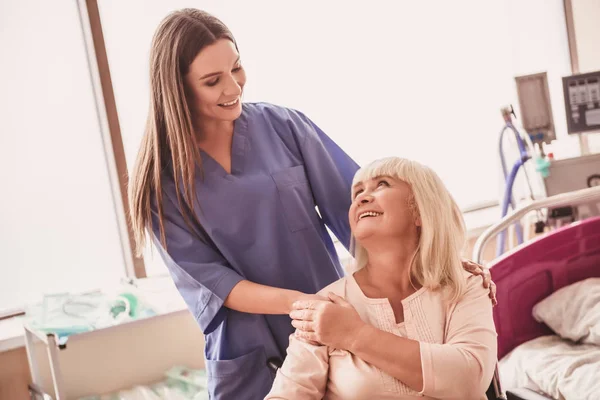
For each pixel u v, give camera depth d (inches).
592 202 107.3
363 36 123.6
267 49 116.7
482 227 124.7
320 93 121.1
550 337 81.7
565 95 120.9
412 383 47.4
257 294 57.1
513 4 136.6
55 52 105.7
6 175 103.6
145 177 59.3
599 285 80.6
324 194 64.4
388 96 126.5
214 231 59.9
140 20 109.7
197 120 59.9
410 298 52.2
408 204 52.2
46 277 106.7
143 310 94.6
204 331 60.8
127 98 110.0
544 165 112.9
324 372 50.3
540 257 82.4
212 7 113.0
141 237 61.0
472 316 51.3
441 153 132.2
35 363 94.0
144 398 94.0
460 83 132.8
